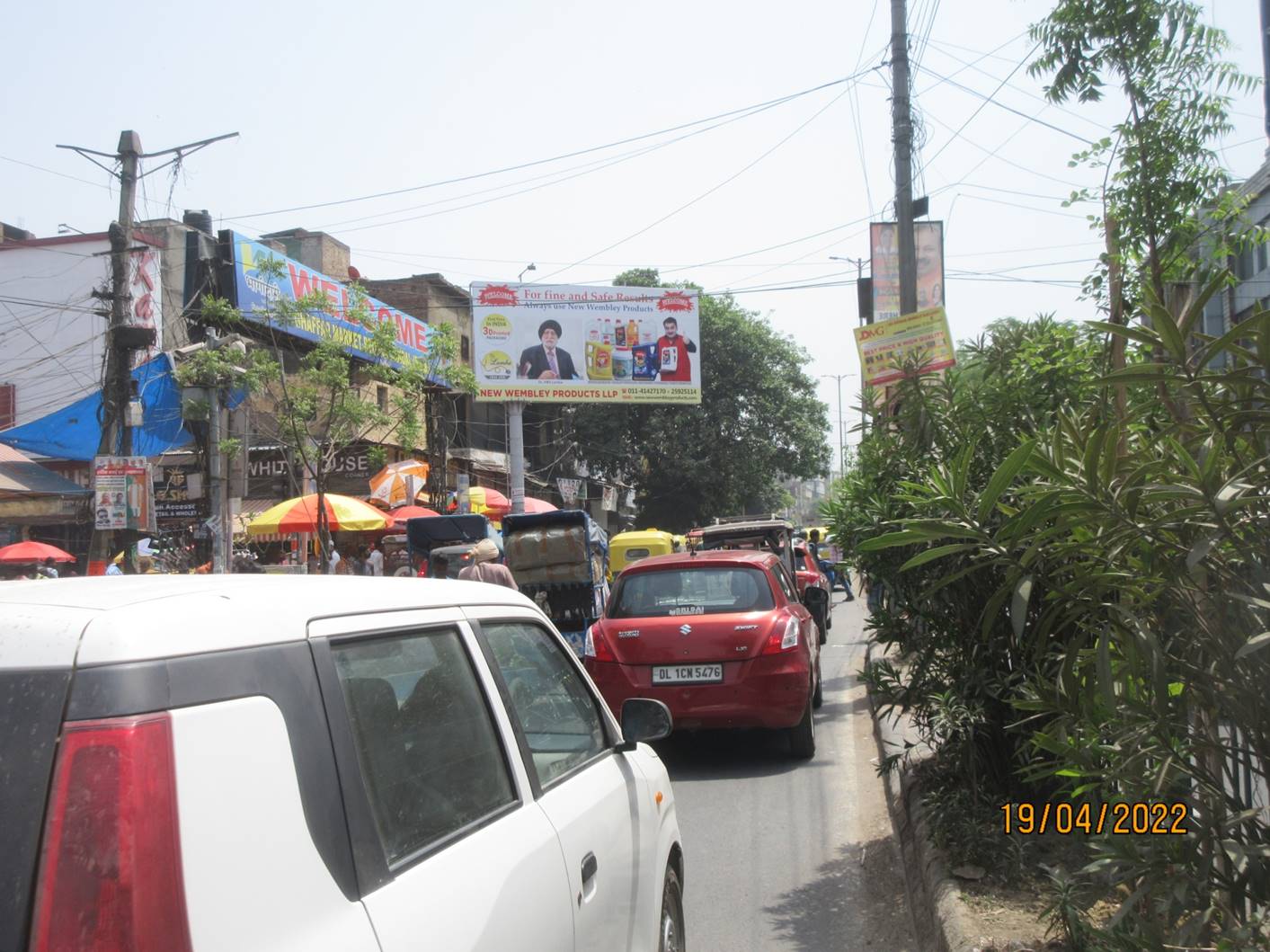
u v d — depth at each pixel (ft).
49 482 63.10
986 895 14.43
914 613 17.38
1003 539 10.18
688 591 26.58
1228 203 16.90
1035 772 15.80
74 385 71.87
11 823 4.87
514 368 92.79
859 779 24.57
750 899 17.25
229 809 5.26
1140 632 9.20
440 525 55.36
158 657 5.31
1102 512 9.22
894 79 41.34
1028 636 15.83
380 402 84.79
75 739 4.94
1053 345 17.87
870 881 17.75
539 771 9.16
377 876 6.10
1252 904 9.62
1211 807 9.73
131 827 4.82
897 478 18.16
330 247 101.65
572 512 49.11
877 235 48.06
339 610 6.95
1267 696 9.11
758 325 116.47
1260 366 8.62
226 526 59.36
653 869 11.10
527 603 10.52
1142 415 11.53
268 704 5.80
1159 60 16.81
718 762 27.12
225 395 55.31
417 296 107.86
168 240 70.49
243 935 5.07
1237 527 8.73
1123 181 17.10
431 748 7.36
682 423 113.60
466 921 6.53
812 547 68.28
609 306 95.20
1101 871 11.11
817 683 34.14
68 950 4.65
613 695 25.52
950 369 18.72
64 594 6.04
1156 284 16.05
